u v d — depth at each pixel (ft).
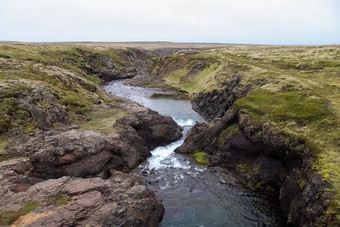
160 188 83.87
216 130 111.34
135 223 56.90
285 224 66.85
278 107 99.55
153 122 128.06
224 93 169.37
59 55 301.02
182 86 258.98
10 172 69.36
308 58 195.42
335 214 51.93
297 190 68.69
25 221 50.98
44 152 78.89
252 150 93.35
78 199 58.39
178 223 67.31
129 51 472.85
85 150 83.92
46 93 123.75
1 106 102.58
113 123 117.19
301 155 74.95
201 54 316.19
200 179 89.56
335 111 87.81
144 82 300.40
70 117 122.21
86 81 195.62
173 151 117.29
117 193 63.00
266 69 180.34
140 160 104.73
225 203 75.77
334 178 60.29
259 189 82.64
